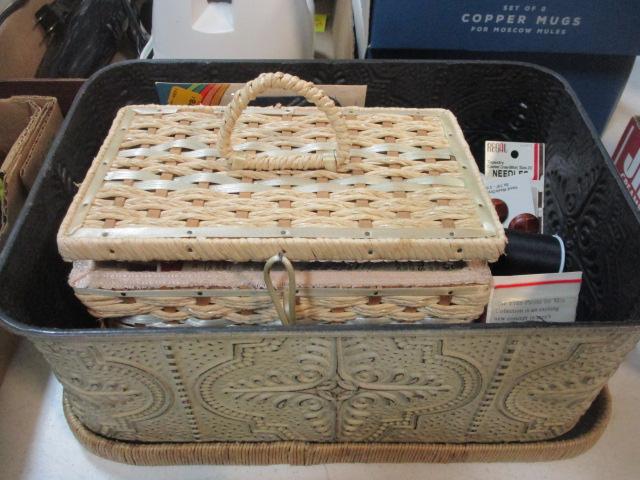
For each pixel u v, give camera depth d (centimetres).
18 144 72
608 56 82
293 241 48
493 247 49
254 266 51
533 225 73
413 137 58
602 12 76
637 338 49
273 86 49
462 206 51
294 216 50
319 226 49
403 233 49
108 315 51
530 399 55
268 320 53
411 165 55
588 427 62
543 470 62
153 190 52
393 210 51
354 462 62
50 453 63
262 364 50
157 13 81
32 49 93
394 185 53
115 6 94
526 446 61
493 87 77
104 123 74
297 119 60
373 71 76
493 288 56
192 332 46
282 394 54
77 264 50
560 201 73
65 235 48
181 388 53
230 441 61
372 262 51
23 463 62
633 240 56
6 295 50
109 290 49
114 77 73
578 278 57
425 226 50
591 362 50
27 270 55
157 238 48
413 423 58
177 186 52
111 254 48
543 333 46
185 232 48
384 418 57
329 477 61
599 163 64
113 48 95
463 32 78
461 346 48
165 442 61
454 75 76
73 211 50
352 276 50
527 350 49
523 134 81
